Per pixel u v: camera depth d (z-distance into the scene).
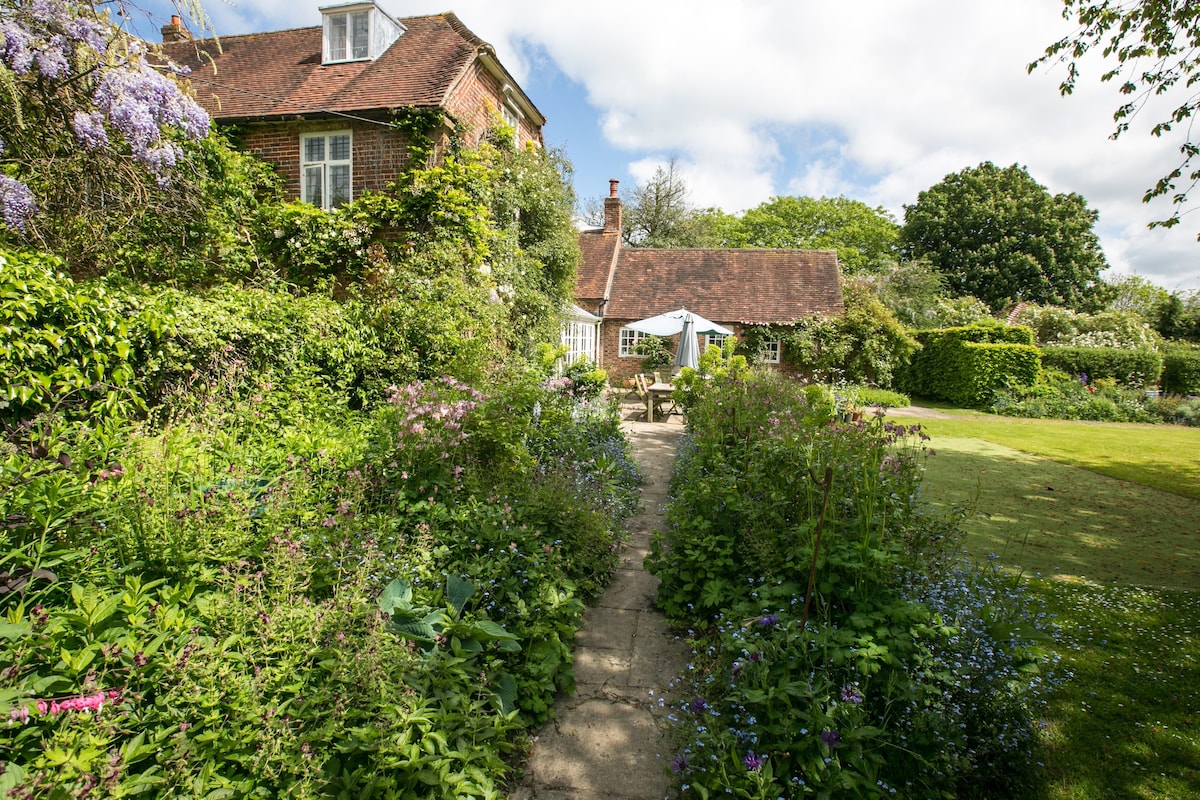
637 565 4.96
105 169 6.75
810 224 44.19
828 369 20.98
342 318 7.81
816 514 3.86
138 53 6.51
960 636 2.92
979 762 2.59
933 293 30.83
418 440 4.49
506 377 7.90
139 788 1.75
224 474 3.72
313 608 2.64
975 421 15.91
